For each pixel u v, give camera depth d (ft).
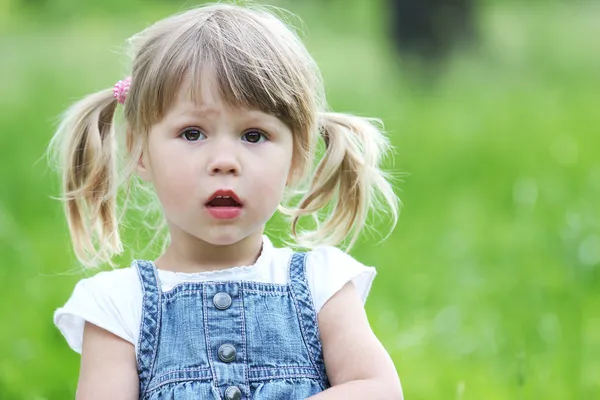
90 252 13.41
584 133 44.86
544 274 25.41
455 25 62.08
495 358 20.48
